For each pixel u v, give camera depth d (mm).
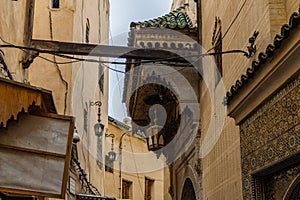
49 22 12336
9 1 6914
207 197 10117
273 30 6297
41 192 4574
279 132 5555
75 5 12594
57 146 4719
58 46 8773
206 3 10461
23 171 4566
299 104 5031
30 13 8359
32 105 4605
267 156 5902
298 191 5660
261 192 6340
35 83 11664
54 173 4648
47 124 4750
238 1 7883
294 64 5016
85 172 13086
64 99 11703
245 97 6234
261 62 5531
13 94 4488
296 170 5434
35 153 4648
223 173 8633
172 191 14539
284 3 6387
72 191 10109
